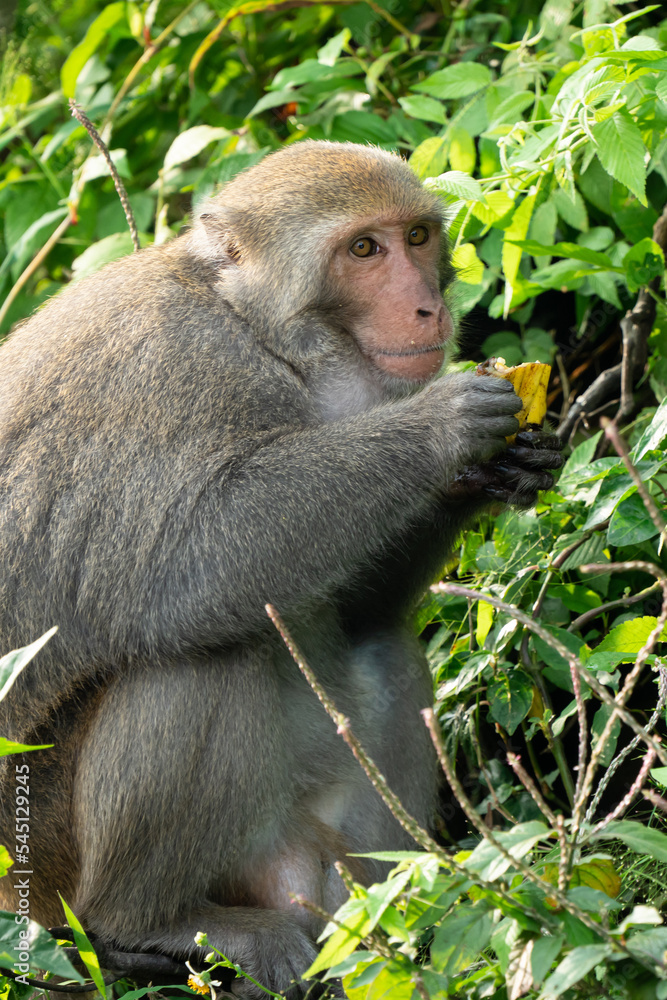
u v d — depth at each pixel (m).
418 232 8.94
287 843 8.25
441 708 9.97
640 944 5.21
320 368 8.62
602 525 9.22
